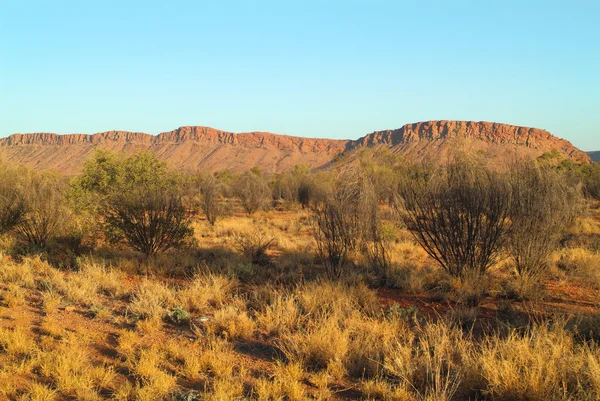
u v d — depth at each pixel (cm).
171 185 1308
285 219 2625
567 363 429
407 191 950
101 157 1405
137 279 926
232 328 584
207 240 1628
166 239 1176
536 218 841
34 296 751
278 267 1066
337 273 905
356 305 699
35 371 456
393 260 1056
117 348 524
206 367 476
